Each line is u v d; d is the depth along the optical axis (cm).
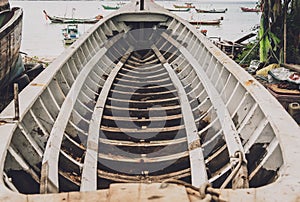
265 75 894
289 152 267
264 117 390
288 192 210
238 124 452
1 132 325
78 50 736
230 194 207
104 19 1077
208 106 566
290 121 336
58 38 2858
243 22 4819
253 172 327
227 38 2770
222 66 608
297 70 830
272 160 314
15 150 338
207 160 421
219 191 210
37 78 506
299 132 307
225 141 425
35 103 432
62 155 402
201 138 491
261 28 1017
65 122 464
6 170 300
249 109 443
